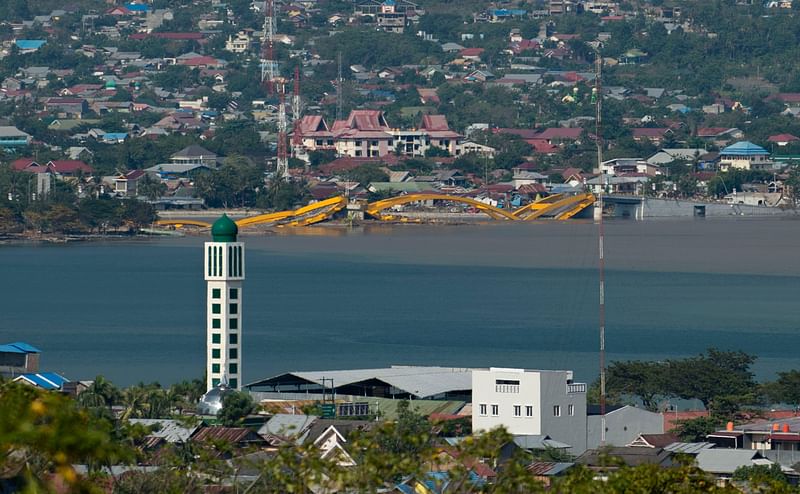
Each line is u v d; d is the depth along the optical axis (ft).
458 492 556.92
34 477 416.26
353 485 553.23
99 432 415.64
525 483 558.15
